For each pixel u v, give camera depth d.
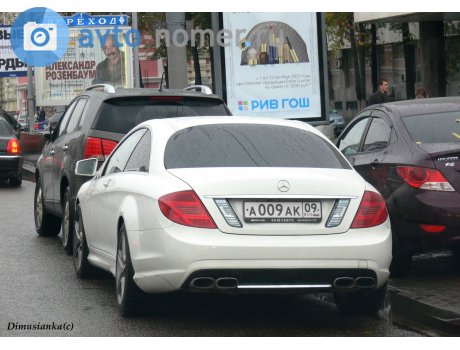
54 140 13.92
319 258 7.60
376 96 25.91
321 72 22.86
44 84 42.62
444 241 9.77
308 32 22.77
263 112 22.80
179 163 8.10
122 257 8.55
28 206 19.64
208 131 8.53
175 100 12.04
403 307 8.79
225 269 7.50
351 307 8.66
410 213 9.86
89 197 9.98
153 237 7.74
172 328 8.19
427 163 9.84
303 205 7.70
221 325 8.33
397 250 10.12
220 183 7.63
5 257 12.42
